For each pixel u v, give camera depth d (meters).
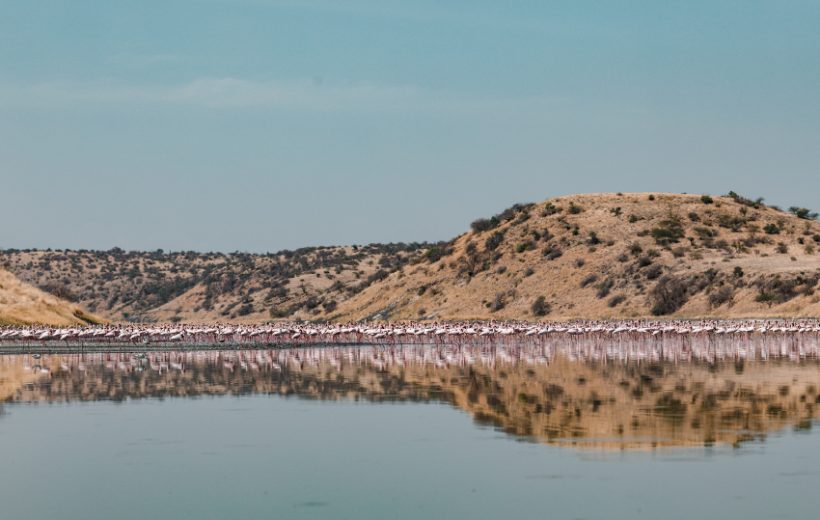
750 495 51.69
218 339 192.12
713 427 68.62
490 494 52.62
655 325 186.75
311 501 52.03
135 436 69.25
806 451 60.75
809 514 48.62
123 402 86.94
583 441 64.56
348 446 64.81
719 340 182.25
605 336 184.75
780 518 48.16
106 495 53.53
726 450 61.31
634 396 85.50
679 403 80.44
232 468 59.25
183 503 51.97
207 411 80.75
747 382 96.31
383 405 82.81
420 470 57.94
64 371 121.19
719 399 82.69
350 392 92.50
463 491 53.34
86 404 85.75
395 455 61.91
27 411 81.62
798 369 112.12
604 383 97.06
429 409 79.88
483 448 63.28
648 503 50.56
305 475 57.38
